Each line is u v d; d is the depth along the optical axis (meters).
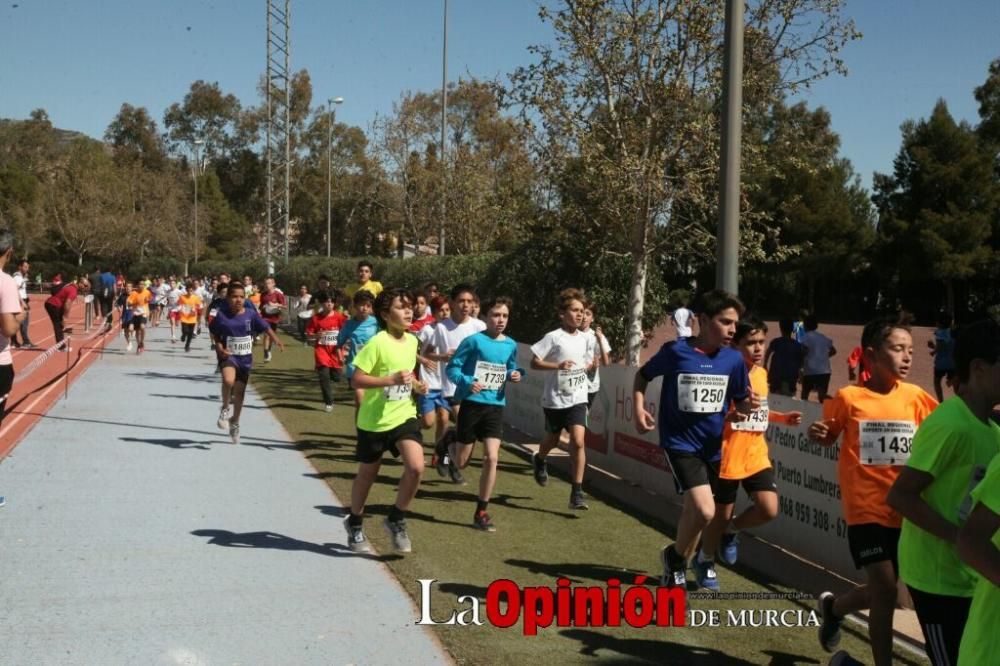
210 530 7.16
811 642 5.32
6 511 7.52
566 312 8.43
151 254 77.56
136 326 22.66
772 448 7.66
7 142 91.56
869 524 4.66
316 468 9.64
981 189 48.31
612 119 13.86
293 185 77.88
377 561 6.50
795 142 14.52
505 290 17.92
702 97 13.50
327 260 38.38
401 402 6.53
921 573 3.78
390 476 9.44
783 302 58.19
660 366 5.83
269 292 22.17
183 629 5.17
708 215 14.03
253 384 17.55
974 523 2.88
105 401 14.08
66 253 78.25
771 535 7.66
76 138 92.62
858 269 54.00
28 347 23.97
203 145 90.19
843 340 36.75
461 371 7.61
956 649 3.72
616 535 7.46
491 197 17.97
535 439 12.62
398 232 54.25
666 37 13.46
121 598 5.62
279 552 6.64
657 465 9.22
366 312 10.73
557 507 8.44
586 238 15.54
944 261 46.81
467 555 6.71
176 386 16.50
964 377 3.65
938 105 49.69
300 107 78.38
